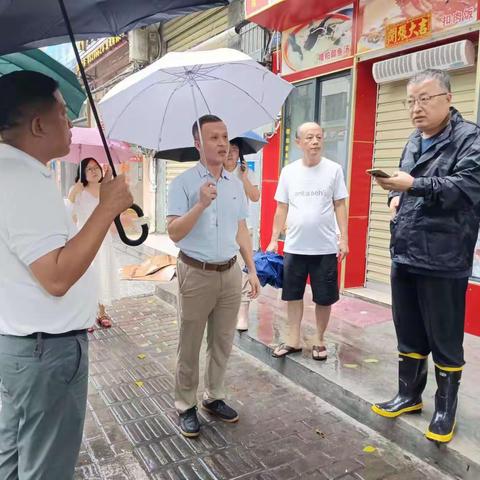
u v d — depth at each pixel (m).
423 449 2.69
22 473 1.70
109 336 4.75
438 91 2.42
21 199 1.50
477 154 2.34
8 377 1.62
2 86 1.60
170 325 5.08
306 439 2.93
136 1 1.96
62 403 1.66
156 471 2.64
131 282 6.95
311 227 3.53
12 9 1.79
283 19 5.72
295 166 3.73
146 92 2.88
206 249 2.78
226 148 2.76
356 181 5.38
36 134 1.60
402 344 2.86
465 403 2.96
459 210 2.46
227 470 2.64
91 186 4.66
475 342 3.96
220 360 3.09
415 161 2.64
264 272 3.74
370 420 3.02
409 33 4.56
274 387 3.61
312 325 4.48
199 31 8.84
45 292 1.60
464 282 2.56
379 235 5.41
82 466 2.68
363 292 5.42
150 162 11.04
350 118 5.27
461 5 4.11
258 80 3.13
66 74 2.51
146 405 3.37
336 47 5.40
